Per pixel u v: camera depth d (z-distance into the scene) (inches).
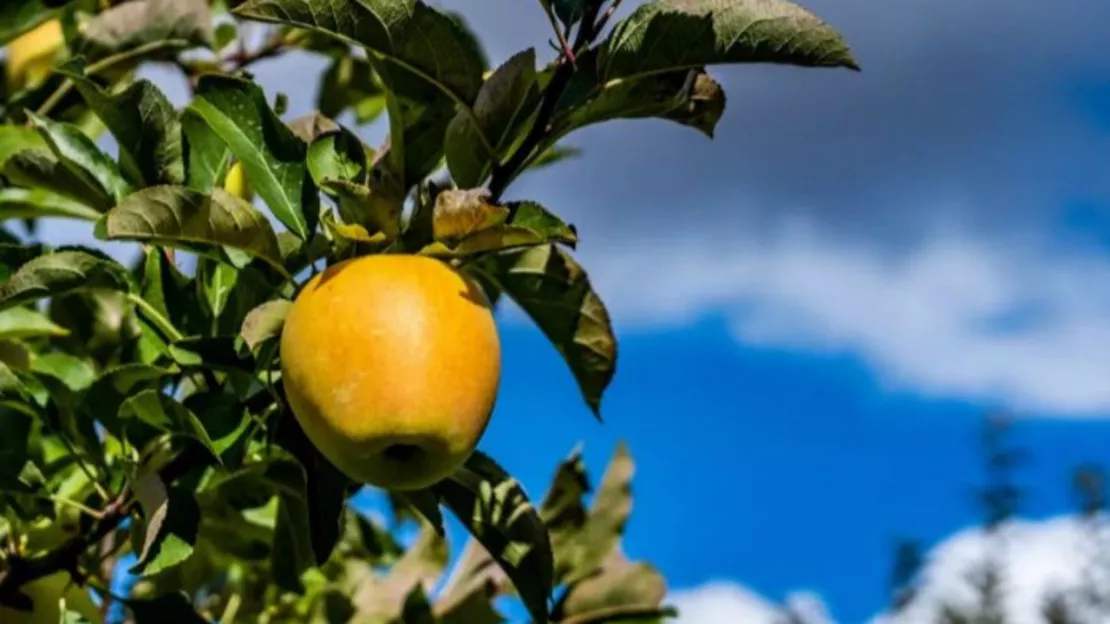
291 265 43.7
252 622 53.4
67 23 53.9
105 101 44.3
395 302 40.3
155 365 45.1
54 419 44.9
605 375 44.9
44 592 44.4
